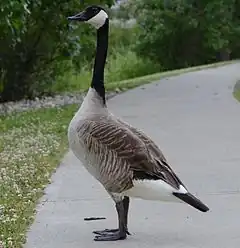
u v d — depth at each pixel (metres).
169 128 15.20
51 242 7.30
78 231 7.69
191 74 32.81
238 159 11.45
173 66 50.25
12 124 16.80
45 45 24.86
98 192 9.48
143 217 8.16
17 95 25.20
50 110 19.97
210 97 21.56
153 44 49.66
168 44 49.81
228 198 8.90
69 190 9.62
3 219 8.07
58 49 25.19
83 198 9.18
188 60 50.19
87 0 24.05
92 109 7.16
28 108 21.31
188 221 7.95
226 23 49.88
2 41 23.45
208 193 9.19
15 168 10.91
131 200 8.92
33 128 15.82
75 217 8.28
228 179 9.97
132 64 46.62
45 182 10.05
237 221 7.88
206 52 50.53
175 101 20.75
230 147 12.60
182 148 12.66
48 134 14.74
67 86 30.00
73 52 25.22
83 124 6.96
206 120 16.31
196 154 12.02
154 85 26.89
